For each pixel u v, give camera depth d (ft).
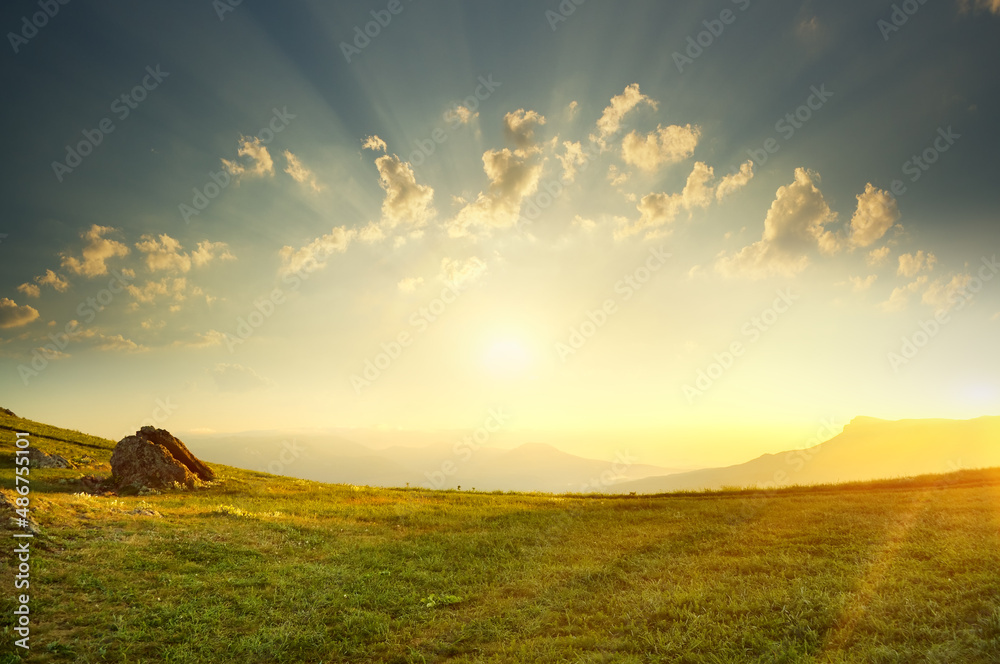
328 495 112.16
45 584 39.42
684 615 34.94
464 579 49.06
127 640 33.47
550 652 31.32
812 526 62.13
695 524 71.00
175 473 110.42
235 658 32.71
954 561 40.68
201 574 46.47
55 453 131.85
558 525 76.07
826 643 28.73
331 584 46.42
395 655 32.94
